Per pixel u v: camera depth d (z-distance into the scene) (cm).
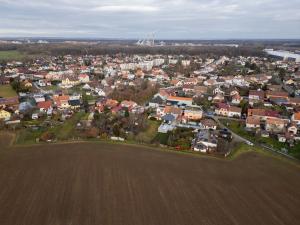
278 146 8156
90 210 4984
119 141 8138
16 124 9331
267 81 18025
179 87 16450
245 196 5575
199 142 7906
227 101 13250
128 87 15000
